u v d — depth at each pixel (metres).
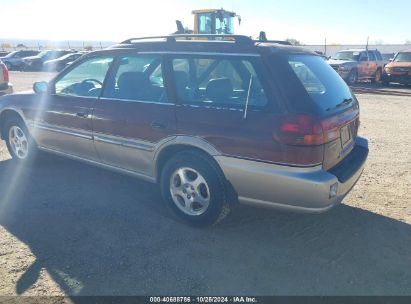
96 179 5.09
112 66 4.35
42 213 4.08
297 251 3.45
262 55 3.37
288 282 3.01
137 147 4.04
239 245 3.53
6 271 3.07
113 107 4.20
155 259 3.27
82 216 4.02
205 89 3.63
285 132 3.12
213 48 3.64
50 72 28.78
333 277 3.08
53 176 5.17
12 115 5.49
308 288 2.94
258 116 3.27
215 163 3.55
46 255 3.30
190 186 3.77
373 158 6.28
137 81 4.10
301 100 3.18
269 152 3.21
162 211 4.19
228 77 3.52
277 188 3.26
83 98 4.54
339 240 3.64
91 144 4.51
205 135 3.51
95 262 3.21
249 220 4.01
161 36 4.10
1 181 4.96
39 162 5.68
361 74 20.17
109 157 4.41
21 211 4.11
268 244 3.56
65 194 4.59
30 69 31.23
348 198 4.61
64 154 4.99
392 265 3.25
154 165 3.97
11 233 3.66
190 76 3.74
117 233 3.69
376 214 4.19
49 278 2.99
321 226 3.90
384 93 16.11
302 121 3.09
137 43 4.22
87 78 4.64
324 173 3.21
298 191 3.19
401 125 9.11
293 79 3.24
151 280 3.00
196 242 3.56
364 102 13.31
